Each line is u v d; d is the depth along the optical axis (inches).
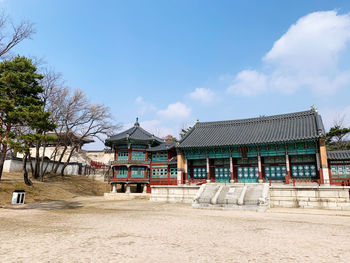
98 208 1150.3
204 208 1140.5
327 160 1343.5
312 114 1582.2
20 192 1200.8
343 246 433.1
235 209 1086.4
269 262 338.6
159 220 749.3
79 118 2098.9
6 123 1182.3
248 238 495.5
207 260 343.6
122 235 513.0
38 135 1034.7
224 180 1644.9
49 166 2289.6
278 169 1518.2
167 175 1852.9
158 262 331.3
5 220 721.0
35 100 1127.6
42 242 444.5
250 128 1713.8
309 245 438.6
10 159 1971.0
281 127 1584.6
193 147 1605.6
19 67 1151.6
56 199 1552.7
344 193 1064.8
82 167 2746.1
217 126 1886.1
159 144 2079.2
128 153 1919.3
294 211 1010.7
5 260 334.3
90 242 446.3
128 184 1855.3
